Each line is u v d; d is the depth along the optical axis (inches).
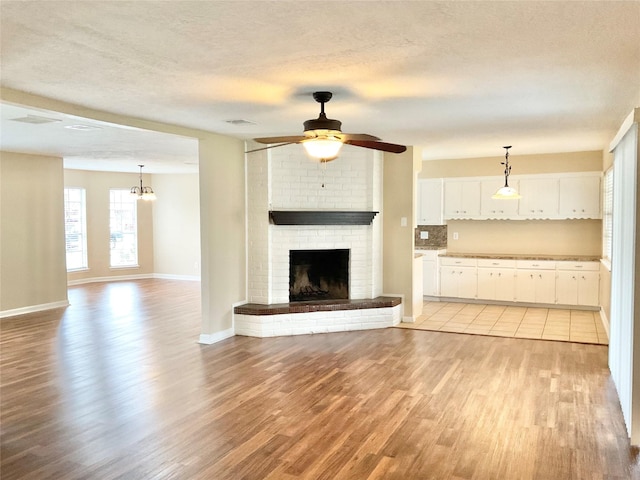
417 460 118.0
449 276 327.3
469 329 252.2
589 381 173.6
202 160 226.4
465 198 331.3
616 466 114.9
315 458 119.3
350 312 251.6
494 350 213.6
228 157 239.6
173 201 458.3
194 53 115.0
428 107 172.4
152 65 124.5
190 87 145.9
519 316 282.5
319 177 255.0
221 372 185.8
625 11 90.3
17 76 134.8
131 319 283.3
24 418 144.1
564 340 229.1
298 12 91.3
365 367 190.7
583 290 294.2
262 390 166.2
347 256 264.5
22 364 197.0
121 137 240.8
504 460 117.9
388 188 271.9
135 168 406.6
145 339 236.7
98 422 141.1
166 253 465.7
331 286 270.8
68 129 217.8
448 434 132.0
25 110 176.6
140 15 93.0
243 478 110.3
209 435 132.3
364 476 110.7
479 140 251.0
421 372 184.1
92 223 434.3
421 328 255.0
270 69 127.6
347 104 167.9
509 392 163.2
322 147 151.2
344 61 120.6
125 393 164.2
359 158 261.1
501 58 118.3
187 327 262.4
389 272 273.6
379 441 128.0
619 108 174.4
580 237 311.9
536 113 183.2
